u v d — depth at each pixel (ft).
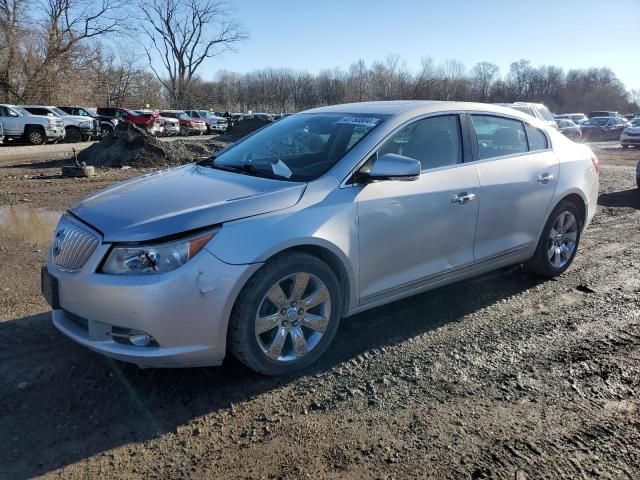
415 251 12.60
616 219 27.12
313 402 10.15
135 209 10.34
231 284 9.75
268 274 10.19
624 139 86.17
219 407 9.95
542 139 16.29
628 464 8.59
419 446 8.93
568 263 17.39
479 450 8.85
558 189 16.05
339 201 11.19
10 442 8.84
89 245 9.96
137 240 9.46
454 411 9.93
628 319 14.25
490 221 14.17
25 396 10.10
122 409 9.81
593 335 13.23
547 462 8.59
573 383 10.97
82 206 11.18
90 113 102.22
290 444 8.96
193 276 9.47
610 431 9.42
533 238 15.76
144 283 9.30
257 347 10.40
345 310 11.86
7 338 12.32
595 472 8.39
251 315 10.16
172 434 9.17
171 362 9.71
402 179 11.43
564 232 17.03
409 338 12.79
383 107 13.69
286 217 10.44
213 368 11.22
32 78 127.24
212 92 227.40
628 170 51.44
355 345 12.37
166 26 208.33
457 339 12.81
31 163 49.80
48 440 8.93
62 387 10.43
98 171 44.75
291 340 10.98
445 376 11.14
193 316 9.57
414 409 9.98
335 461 8.56
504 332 13.25
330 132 12.94
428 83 219.00
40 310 13.98
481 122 14.49
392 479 8.18
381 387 10.69
